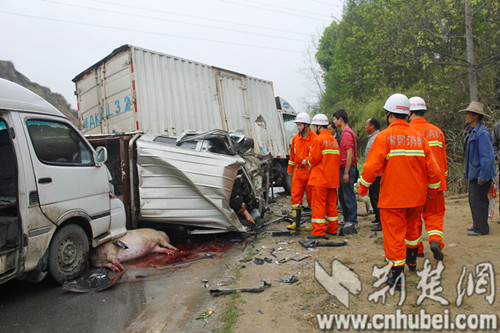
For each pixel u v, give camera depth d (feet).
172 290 12.89
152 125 24.95
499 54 35.58
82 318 10.94
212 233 20.08
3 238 11.64
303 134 19.51
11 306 11.87
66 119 14.25
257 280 13.41
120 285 13.46
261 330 9.69
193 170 17.51
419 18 39.78
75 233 13.79
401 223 11.58
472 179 16.29
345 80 66.13
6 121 11.88
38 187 12.27
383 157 11.41
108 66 26.16
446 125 39.32
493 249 14.07
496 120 32.91
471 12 35.86
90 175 14.73
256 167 23.41
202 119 28.58
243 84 33.12
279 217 25.14
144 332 9.98
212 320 10.45
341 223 22.25
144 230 17.29
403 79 53.01
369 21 53.31
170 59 26.86
